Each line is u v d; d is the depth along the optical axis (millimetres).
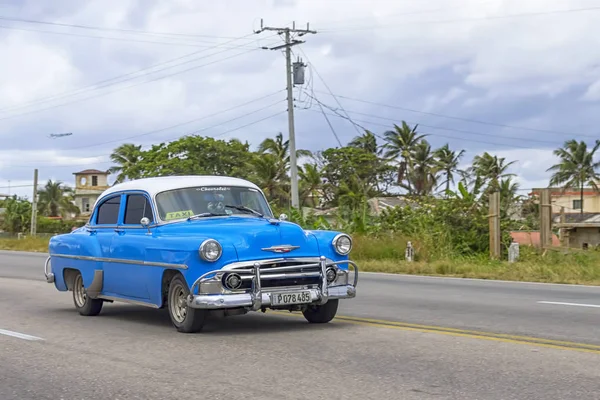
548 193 22266
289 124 37875
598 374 6078
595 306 10930
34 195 60156
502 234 24500
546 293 13258
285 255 8359
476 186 26594
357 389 5676
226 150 58281
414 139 70938
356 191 62375
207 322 9508
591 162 68562
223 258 8117
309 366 6547
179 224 9031
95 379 6289
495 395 5430
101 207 10484
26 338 8547
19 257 30734
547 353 7012
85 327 9422
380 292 13562
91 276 10219
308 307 8938
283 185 59312
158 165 57094
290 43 37594
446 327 8812
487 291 13742
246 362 6789
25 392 5945
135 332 8836
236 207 9422
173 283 8672
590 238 50188
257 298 8102
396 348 7367
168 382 6078
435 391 5574
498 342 7660
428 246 23375
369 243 24188
